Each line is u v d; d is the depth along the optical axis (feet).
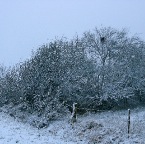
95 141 62.34
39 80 91.30
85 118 82.12
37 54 96.89
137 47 109.29
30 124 82.07
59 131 72.84
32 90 91.09
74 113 76.28
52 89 90.94
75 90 92.68
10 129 62.95
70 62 95.81
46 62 93.35
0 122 71.41
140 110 94.58
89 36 106.22
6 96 95.45
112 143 59.41
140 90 103.04
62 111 87.56
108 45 104.32
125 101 99.71
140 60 107.24
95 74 98.07
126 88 97.86
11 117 84.64
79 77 94.22
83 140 64.34
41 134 66.69
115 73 99.60
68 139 65.62
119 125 67.21
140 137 59.47
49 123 81.30
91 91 95.30
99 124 68.44
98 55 104.53
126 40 108.17
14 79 95.81
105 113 90.53
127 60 105.29
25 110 90.02
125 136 60.70
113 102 97.66
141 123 69.10
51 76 91.25
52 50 96.84
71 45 101.19
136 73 103.91
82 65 98.07
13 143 50.21
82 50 101.30
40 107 86.33
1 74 102.12
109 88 95.71
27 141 53.47
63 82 91.97
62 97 92.27
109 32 107.04
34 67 93.45
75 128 71.46
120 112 91.45
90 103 93.76
